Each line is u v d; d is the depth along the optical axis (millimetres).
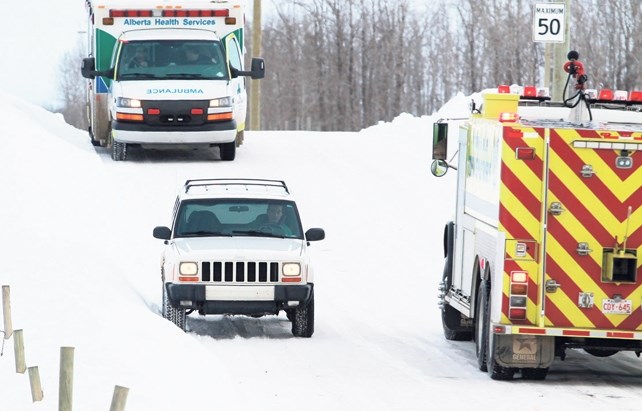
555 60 59844
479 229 34969
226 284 37938
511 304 32469
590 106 36844
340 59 175375
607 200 32531
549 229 32500
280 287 38094
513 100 35469
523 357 32844
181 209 41375
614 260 32469
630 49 145500
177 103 71625
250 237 40500
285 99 182375
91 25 79062
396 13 175625
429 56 179125
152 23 75125
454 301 37844
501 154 32531
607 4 147875
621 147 32469
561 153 32438
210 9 75188
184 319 38531
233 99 73188
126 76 72875
